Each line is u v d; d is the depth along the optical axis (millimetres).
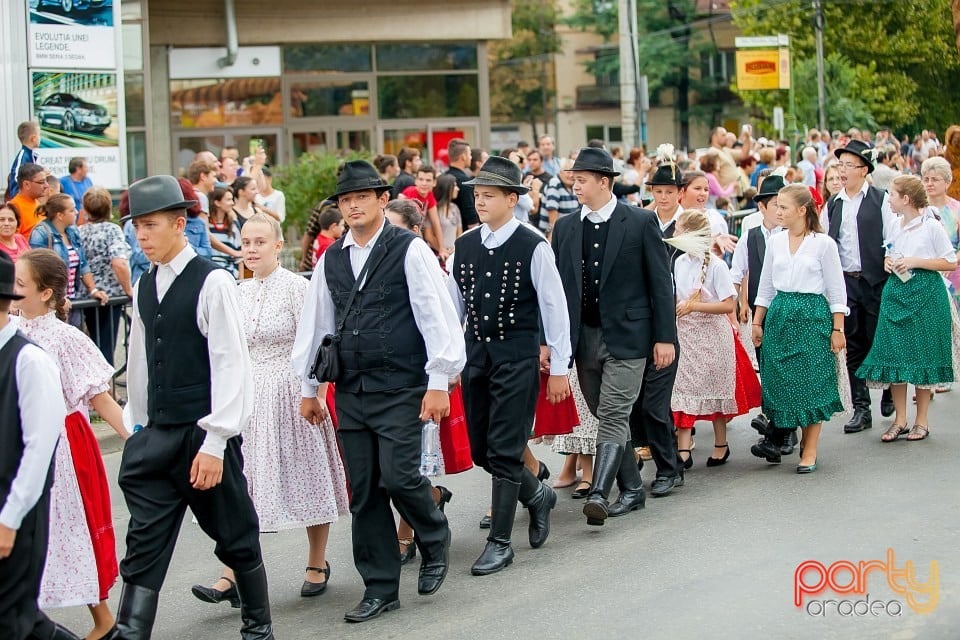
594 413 7395
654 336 7195
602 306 7133
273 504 6035
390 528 5852
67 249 9914
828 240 8086
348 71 25094
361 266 5820
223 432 4883
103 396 5520
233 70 24141
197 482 4863
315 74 24891
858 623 5254
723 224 10281
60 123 15273
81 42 15367
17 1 14812
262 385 6133
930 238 8859
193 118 24031
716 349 8367
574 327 7215
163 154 23719
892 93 40906
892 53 41094
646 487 8016
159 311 5012
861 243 9398
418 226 7238
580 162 7160
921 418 9039
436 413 5641
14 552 4332
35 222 10656
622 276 7121
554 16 55062
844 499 7324
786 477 8023
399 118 25547
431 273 5719
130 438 5082
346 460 5816
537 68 54438
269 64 24438
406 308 5738
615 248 7109
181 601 6293
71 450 5418
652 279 7121
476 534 7195
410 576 6457
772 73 29188
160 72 23578
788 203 8133
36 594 4441
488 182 6336
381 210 5852
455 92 25812
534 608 5715
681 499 7613
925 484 7605
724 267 8273
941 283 8953
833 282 8078
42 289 5465
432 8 25156
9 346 4406
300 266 12078
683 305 8195
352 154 18875
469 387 6461
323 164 18359
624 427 7102
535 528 6793
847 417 10000
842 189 9609
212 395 4941
